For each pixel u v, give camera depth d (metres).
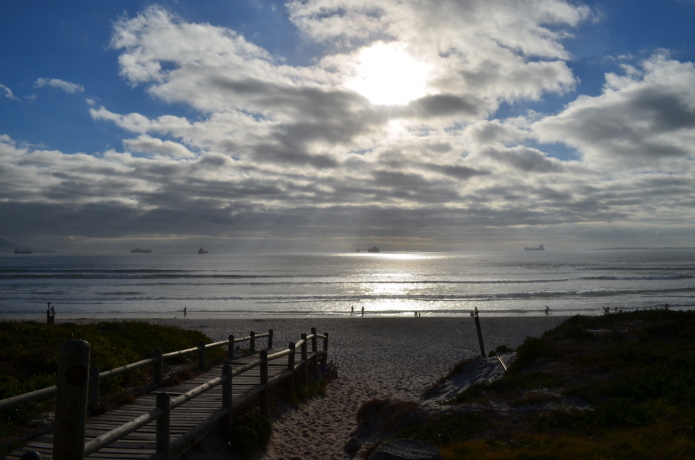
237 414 8.38
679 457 5.19
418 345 25.77
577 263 151.88
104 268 124.69
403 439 5.27
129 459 5.39
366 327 31.84
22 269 116.44
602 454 5.47
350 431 9.92
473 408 8.32
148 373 10.52
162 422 5.46
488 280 77.88
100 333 13.04
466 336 28.56
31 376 8.78
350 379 17.03
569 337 12.78
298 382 12.69
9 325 12.20
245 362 12.88
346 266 150.62
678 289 58.44
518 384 9.47
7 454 5.43
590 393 8.21
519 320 34.38
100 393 8.50
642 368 9.29
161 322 33.91
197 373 11.06
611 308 41.53
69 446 3.54
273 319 35.66
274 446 8.60
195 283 74.44
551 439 6.34
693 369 8.59
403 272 111.00
